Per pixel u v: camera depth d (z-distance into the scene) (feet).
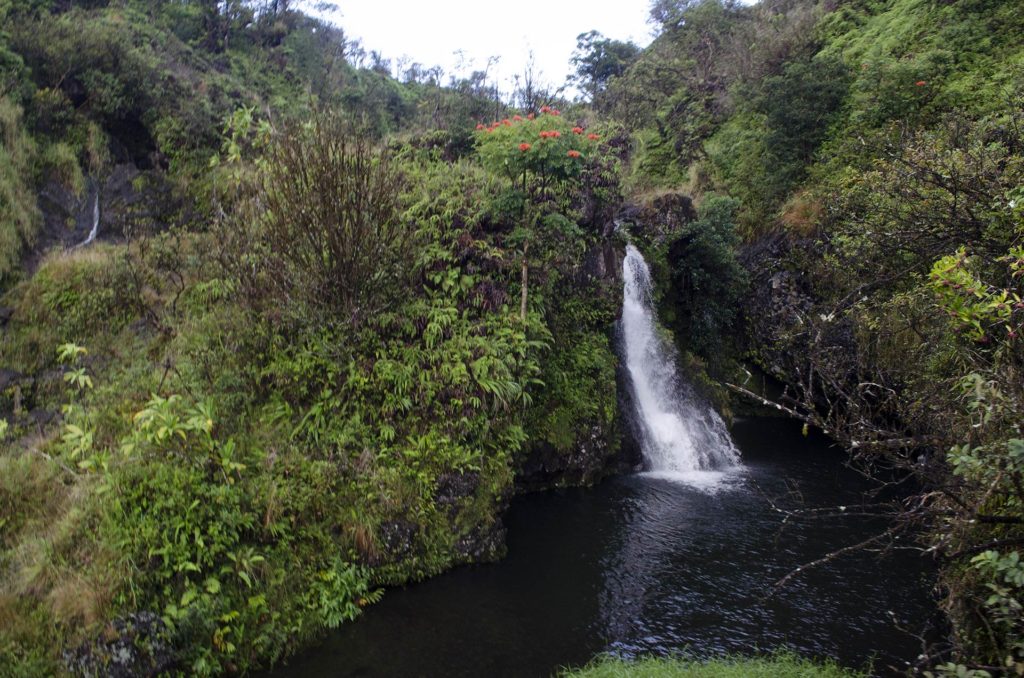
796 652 20.22
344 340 27.55
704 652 20.22
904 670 19.08
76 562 18.71
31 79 38.60
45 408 26.11
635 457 40.37
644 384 46.16
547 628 21.58
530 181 37.01
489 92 72.23
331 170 26.99
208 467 21.52
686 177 73.31
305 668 19.26
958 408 14.79
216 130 45.62
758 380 58.03
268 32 85.35
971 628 15.16
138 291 31.09
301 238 27.32
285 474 23.08
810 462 43.09
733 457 43.34
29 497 21.44
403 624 21.58
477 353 29.07
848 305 27.76
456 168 38.17
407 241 30.07
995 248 17.44
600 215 42.96
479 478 26.99
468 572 25.31
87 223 36.27
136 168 41.11
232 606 19.60
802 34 68.74
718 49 85.97
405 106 91.61
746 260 58.65
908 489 36.32
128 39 45.14
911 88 50.14
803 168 57.26
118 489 19.83
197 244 34.71
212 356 26.68
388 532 23.91
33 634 16.96
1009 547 12.96
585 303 40.75
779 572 26.03
